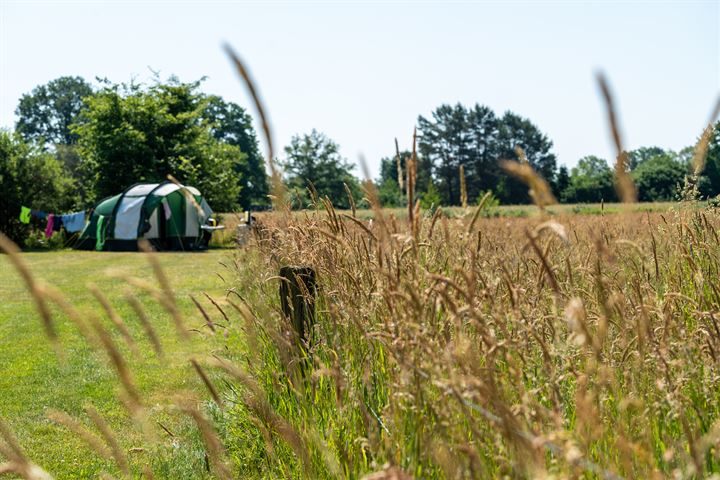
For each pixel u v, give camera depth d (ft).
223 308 39.14
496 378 8.12
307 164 200.23
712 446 8.26
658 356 9.01
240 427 16.85
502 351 8.23
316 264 14.42
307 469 9.63
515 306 8.29
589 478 7.87
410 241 8.40
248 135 274.36
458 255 10.21
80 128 138.41
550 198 5.28
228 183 139.85
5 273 65.67
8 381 25.62
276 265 19.34
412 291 7.49
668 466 8.13
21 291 52.49
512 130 311.88
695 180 16.05
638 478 7.59
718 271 13.16
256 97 6.15
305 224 15.81
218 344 26.50
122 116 134.72
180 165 132.46
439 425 7.63
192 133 141.38
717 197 16.03
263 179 274.36
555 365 8.87
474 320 7.29
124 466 7.73
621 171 4.74
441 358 7.75
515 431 6.39
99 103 136.67
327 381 12.38
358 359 11.45
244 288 20.21
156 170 133.59
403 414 8.53
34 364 28.14
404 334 7.98
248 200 270.26
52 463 16.96
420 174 294.05
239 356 23.68
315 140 200.85
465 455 7.43
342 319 11.64
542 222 5.73
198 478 14.56
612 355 9.71
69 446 18.22
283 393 13.78
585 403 6.84
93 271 66.03
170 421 18.90
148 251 6.55
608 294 9.67
